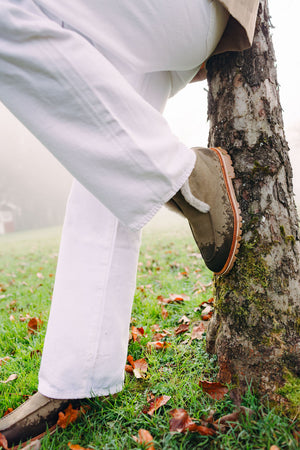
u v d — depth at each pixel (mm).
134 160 918
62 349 1158
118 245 1182
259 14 1233
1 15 796
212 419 1126
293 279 1233
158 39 966
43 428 1188
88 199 1170
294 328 1210
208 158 1170
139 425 1196
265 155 1216
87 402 1312
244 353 1224
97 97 884
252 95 1216
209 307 2074
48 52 846
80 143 908
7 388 1518
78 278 1161
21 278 4633
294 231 1266
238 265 1242
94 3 907
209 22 1002
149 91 1173
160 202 983
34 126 907
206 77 1448
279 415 1104
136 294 2549
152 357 1619
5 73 849
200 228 1171
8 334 2186
